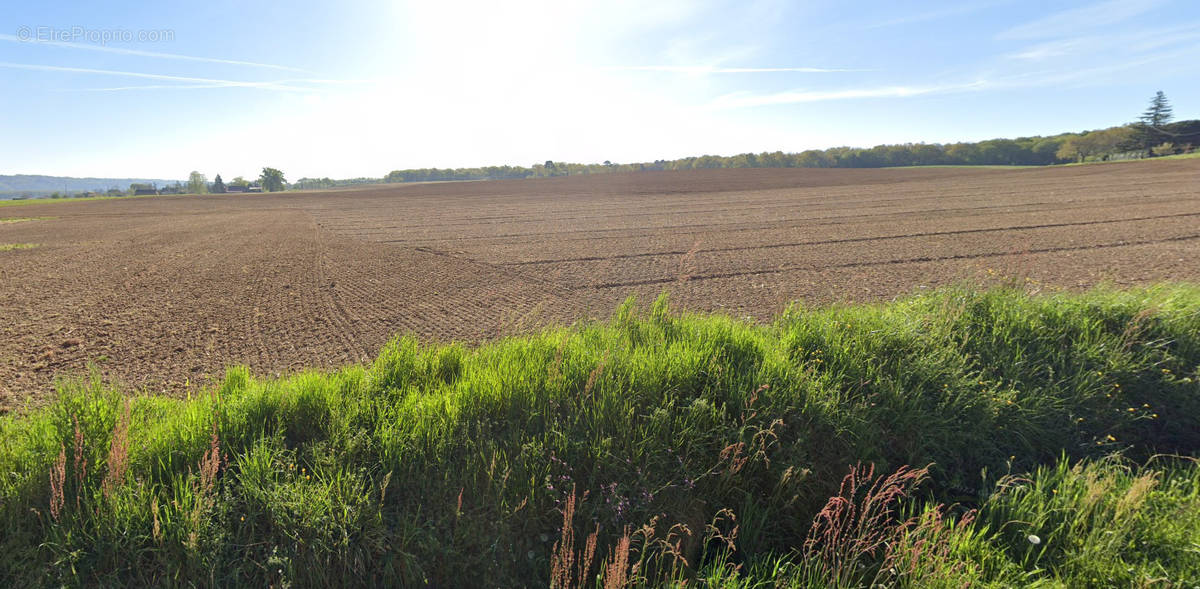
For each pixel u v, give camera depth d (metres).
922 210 26.00
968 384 3.90
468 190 75.75
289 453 2.96
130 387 5.04
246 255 15.62
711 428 3.31
